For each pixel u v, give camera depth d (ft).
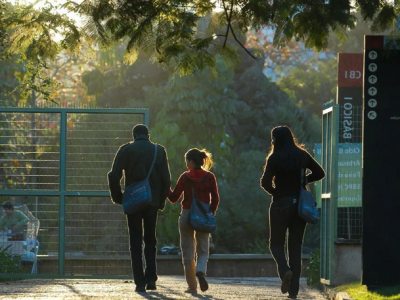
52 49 90.79
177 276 160.15
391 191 99.14
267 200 262.88
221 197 260.21
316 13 85.05
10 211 123.65
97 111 123.03
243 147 322.14
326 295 111.86
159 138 257.55
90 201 123.85
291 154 86.53
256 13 87.10
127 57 92.27
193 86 266.36
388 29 90.38
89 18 87.61
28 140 128.98
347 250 111.96
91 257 122.11
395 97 99.14
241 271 176.45
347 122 127.65
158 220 239.71
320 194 123.34
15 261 122.21
